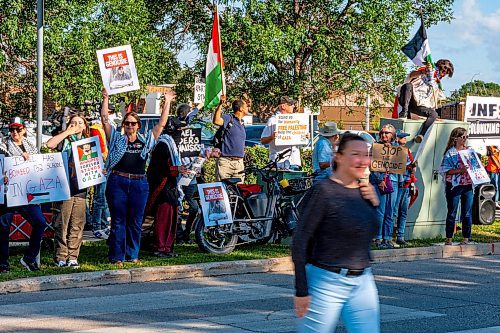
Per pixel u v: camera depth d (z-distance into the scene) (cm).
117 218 1039
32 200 961
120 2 2075
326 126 1170
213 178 1539
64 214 1008
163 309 830
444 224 1391
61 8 1938
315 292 493
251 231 1166
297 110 2359
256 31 2217
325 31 2367
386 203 1247
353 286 493
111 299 878
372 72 2481
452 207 1291
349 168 502
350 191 502
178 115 1230
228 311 823
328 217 492
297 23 2384
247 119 2822
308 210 494
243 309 834
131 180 1036
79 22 1970
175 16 2478
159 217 1098
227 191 1155
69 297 888
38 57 1184
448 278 1059
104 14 2062
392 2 2377
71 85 1980
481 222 1563
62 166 982
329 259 492
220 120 1287
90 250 1155
